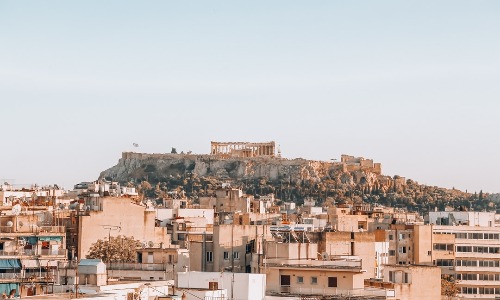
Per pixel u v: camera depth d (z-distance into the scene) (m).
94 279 150.88
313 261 188.25
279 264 187.38
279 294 180.00
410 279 195.50
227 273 165.25
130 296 139.50
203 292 153.12
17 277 191.00
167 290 154.88
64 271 175.50
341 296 181.12
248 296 163.75
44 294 134.38
